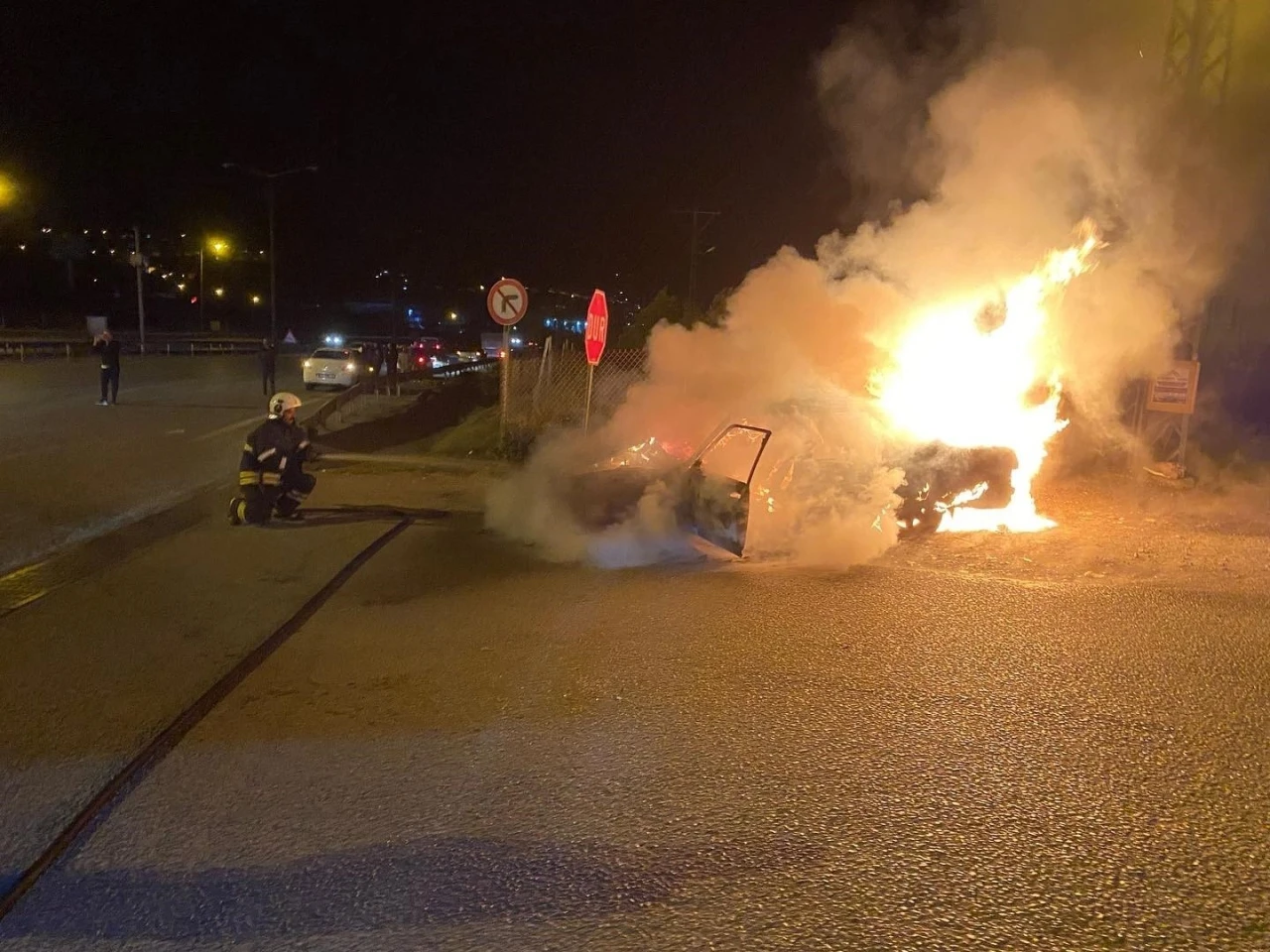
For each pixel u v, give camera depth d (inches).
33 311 2736.2
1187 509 420.8
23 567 326.6
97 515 414.6
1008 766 174.7
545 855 147.1
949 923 128.6
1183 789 165.5
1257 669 223.0
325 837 154.3
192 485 490.6
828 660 229.9
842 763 176.2
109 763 181.9
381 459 567.5
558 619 266.2
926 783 168.1
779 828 153.6
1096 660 229.0
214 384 1200.8
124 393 1013.2
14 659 237.9
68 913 135.8
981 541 357.4
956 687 212.5
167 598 290.5
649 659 232.4
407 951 125.6
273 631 258.7
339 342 1722.4
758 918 130.3
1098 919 129.0
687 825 154.9
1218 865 142.1
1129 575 308.7
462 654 238.7
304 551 347.9
